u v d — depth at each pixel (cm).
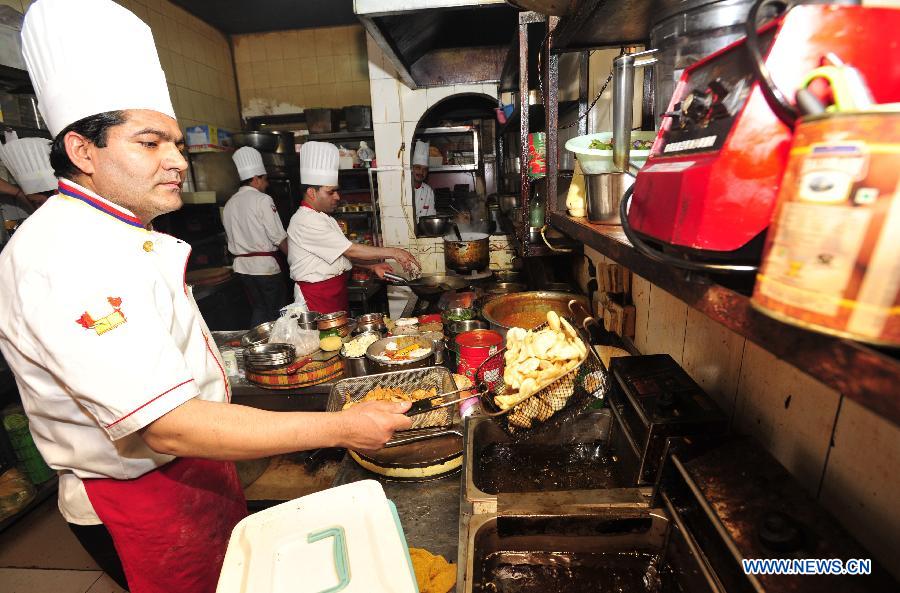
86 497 110
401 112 399
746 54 50
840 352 32
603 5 102
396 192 415
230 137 489
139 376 82
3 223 253
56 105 93
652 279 66
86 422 102
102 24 93
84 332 81
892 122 28
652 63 88
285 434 90
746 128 45
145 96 99
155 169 100
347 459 135
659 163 63
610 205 106
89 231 92
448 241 307
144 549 114
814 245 32
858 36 40
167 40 446
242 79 559
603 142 113
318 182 308
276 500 198
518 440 114
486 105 470
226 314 411
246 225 386
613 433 112
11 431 238
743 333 44
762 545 56
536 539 86
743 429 90
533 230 218
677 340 119
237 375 203
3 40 237
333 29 533
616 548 85
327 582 64
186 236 416
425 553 98
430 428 132
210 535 125
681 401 85
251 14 487
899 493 55
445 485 121
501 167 440
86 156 96
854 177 30
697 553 67
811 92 37
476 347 160
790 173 34
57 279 83
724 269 47
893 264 29
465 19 291
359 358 194
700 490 66
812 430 71
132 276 91
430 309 283
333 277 321
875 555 60
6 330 90
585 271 221
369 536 71
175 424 84
